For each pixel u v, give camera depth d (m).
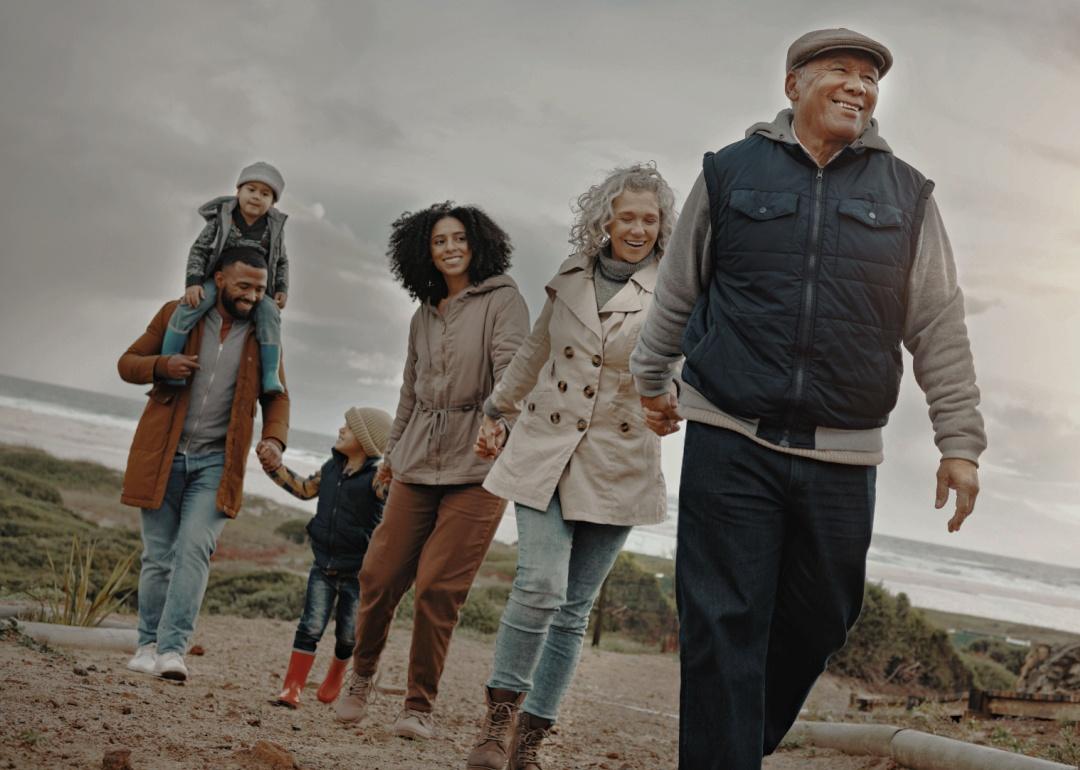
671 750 6.09
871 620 13.95
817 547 3.17
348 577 5.96
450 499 5.07
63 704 4.04
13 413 58.47
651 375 3.54
